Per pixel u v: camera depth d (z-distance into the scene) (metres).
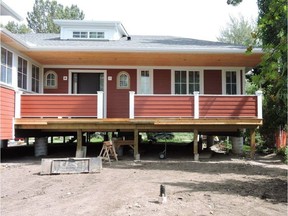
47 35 17.17
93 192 6.77
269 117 14.73
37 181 8.00
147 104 11.82
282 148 13.70
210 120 11.77
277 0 5.82
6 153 14.02
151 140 18.08
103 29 15.65
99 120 11.59
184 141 20.41
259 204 6.07
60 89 14.38
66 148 15.70
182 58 12.92
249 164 10.88
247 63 13.90
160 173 9.12
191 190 7.01
